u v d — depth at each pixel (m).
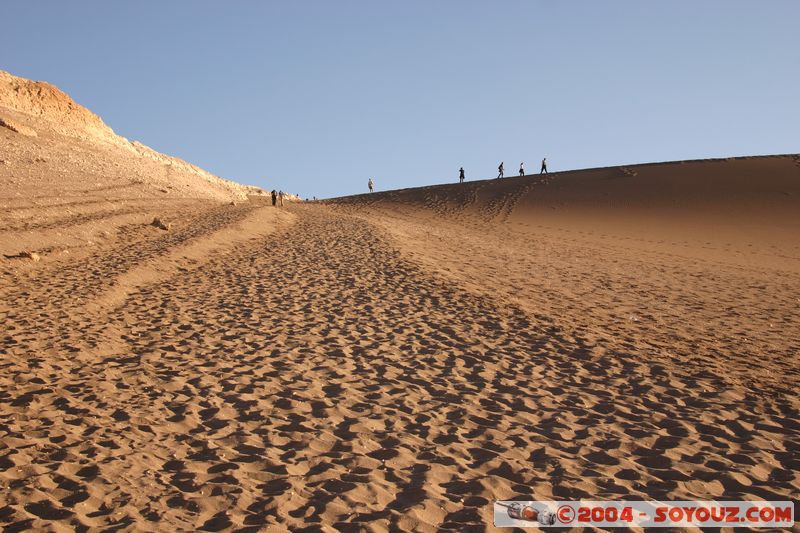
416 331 11.19
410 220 39.06
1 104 47.03
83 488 5.34
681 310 13.88
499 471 5.82
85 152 42.62
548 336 10.87
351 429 6.81
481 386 8.34
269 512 5.00
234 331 10.99
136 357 9.31
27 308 11.54
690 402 7.73
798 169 44.03
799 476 5.73
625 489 5.48
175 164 61.47
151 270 15.84
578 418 7.21
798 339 11.19
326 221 31.91
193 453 6.18
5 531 4.64
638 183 45.62
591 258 24.23
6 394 7.54
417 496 5.30
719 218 36.19
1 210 20.97
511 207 43.97
